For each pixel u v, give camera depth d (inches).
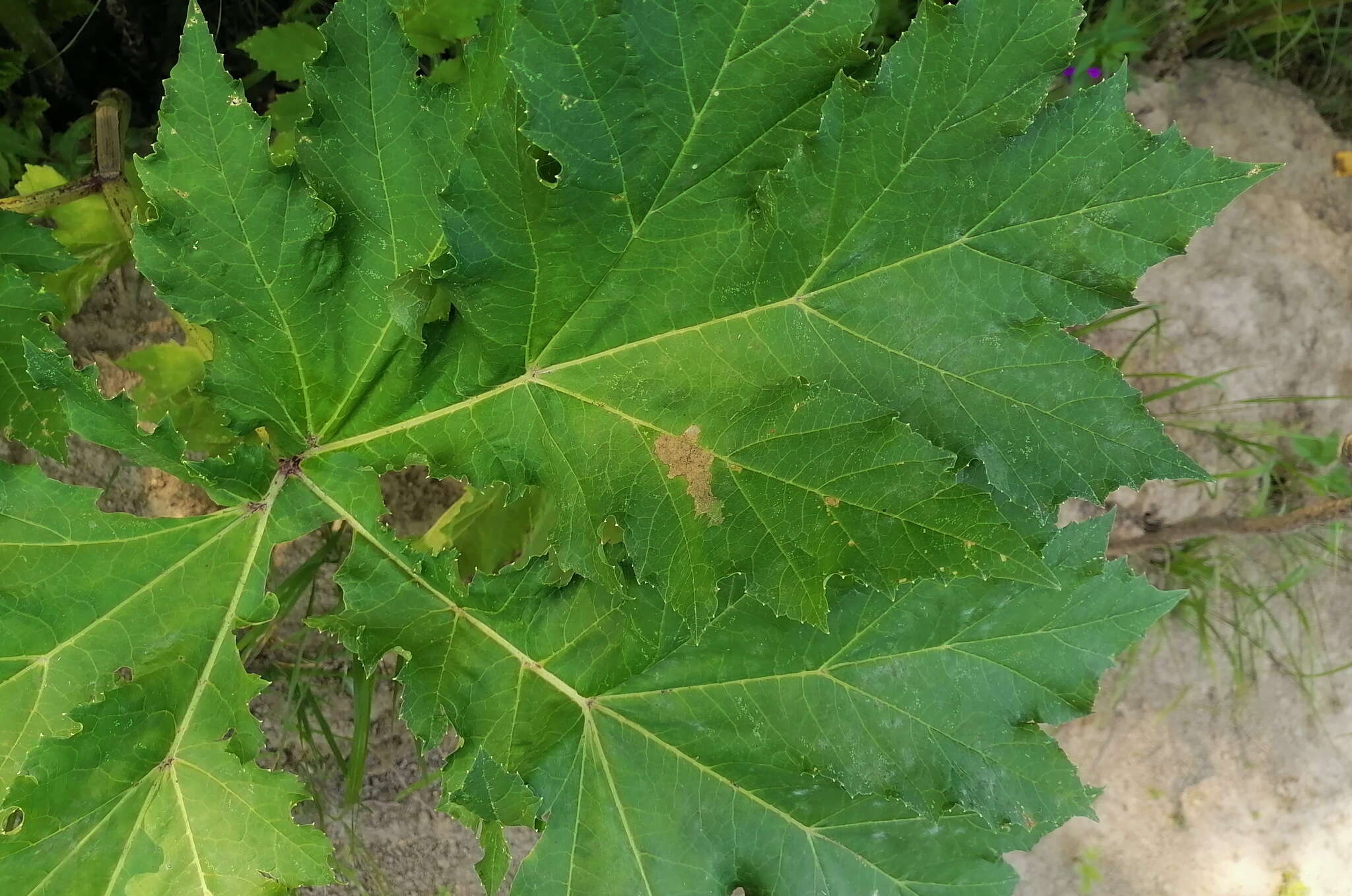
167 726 35.8
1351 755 65.2
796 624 38.9
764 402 34.2
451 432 37.0
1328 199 62.9
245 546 37.3
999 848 40.9
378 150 35.0
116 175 45.3
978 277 33.8
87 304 50.8
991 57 32.2
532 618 38.2
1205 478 33.4
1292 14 59.7
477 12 44.0
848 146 33.0
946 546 32.3
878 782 38.6
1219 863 64.4
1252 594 59.1
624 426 35.5
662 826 39.4
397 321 34.1
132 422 34.9
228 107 33.7
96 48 52.3
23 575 35.5
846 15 32.0
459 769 37.1
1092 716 63.1
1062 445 33.9
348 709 53.6
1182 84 61.7
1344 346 61.6
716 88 32.7
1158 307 58.6
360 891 54.3
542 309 35.2
